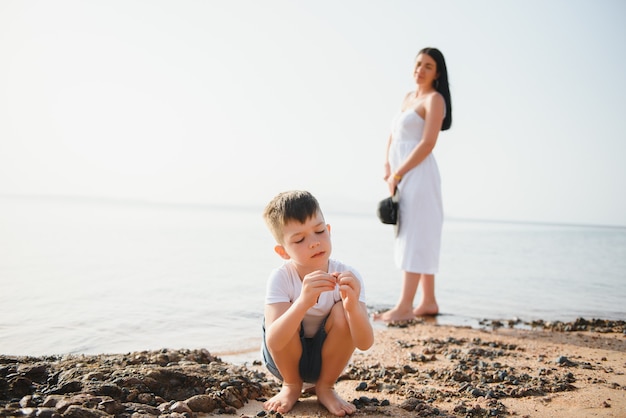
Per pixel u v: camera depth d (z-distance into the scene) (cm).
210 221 2231
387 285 693
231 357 341
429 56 536
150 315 436
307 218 235
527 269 925
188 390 243
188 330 400
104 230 1334
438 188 531
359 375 305
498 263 1024
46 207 2811
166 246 1001
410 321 493
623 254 1377
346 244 1258
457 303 596
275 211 241
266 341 236
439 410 240
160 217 2422
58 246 883
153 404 222
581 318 492
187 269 704
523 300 620
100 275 614
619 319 522
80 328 383
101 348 341
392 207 534
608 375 308
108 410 200
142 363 268
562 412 240
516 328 468
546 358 350
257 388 261
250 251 974
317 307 239
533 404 252
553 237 2295
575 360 345
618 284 767
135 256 812
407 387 279
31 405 200
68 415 186
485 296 644
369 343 233
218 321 432
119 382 229
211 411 227
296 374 246
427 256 517
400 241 530
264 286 598
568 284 756
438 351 371
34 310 427
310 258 237
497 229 3306
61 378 230
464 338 415
